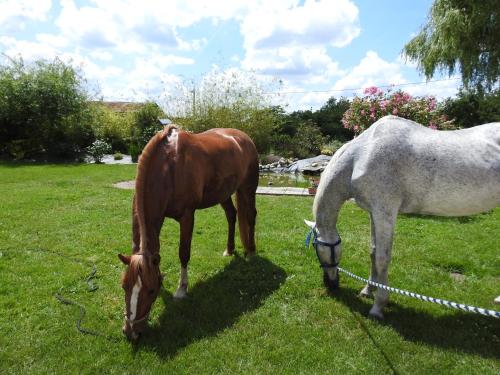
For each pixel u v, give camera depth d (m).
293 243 5.07
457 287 3.84
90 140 18.58
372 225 3.50
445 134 3.09
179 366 2.61
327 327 3.11
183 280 3.62
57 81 17.41
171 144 3.35
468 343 2.87
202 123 14.91
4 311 3.28
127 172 12.70
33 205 7.14
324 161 14.21
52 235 5.36
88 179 11.01
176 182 3.27
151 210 3.09
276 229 5.82
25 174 12.03
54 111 17.39
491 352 2.77
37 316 3.22
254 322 3.18
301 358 2.71
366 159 3.05
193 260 4.47
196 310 3.36
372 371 2.57
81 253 4.70
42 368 2.57
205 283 3.92
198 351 2.79
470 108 20.11
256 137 15.59
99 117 19.95
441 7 11.70
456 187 2.92
